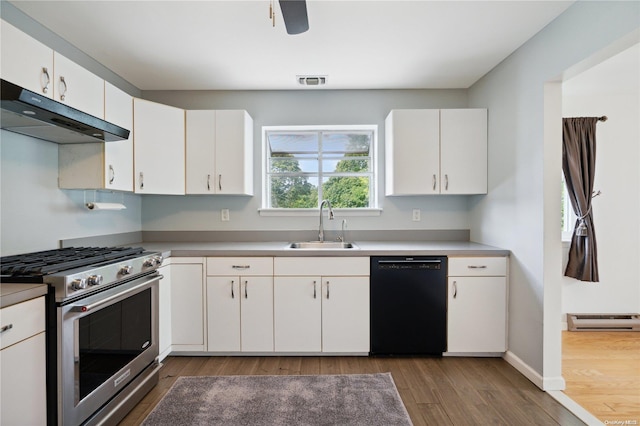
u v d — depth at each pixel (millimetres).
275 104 3105
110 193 2609
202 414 1812
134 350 1927
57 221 2104
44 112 1457
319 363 2418
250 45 2252
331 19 1945
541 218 2088
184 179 2760
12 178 1799
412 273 2457
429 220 3117
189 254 2475
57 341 1412
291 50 2326
